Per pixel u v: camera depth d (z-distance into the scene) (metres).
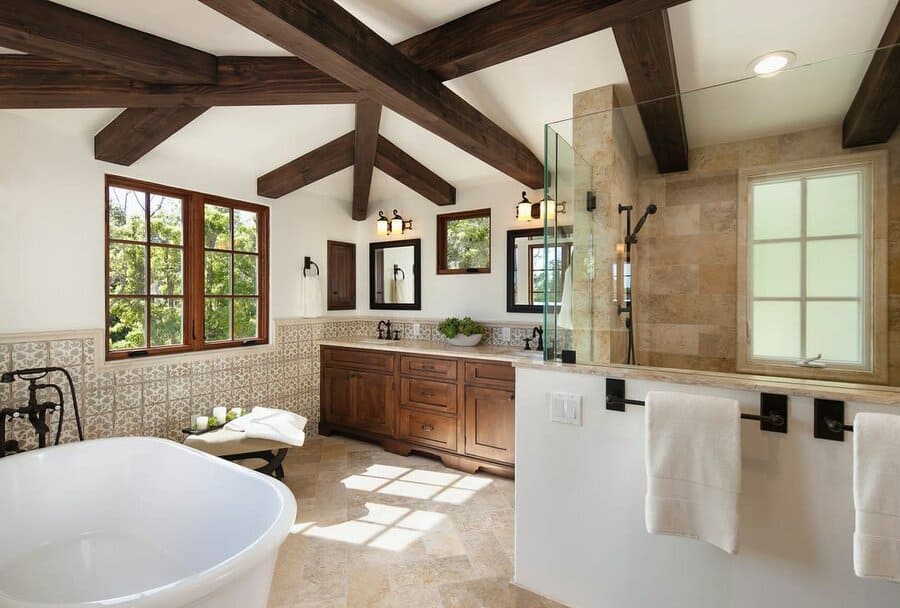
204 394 3.32
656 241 2.54
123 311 2.96
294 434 2.88
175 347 3.21
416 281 4.28
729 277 2.39
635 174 2.44
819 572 1.29
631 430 1.56
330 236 4.36
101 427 2.78
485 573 2.04
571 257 1.98
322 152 3.39
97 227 2.78
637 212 2.47
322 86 2.12
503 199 3.76
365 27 1.77
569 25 1.63
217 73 2.13
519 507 1.82
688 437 1.34
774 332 2.32
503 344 3.72
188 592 1.12
